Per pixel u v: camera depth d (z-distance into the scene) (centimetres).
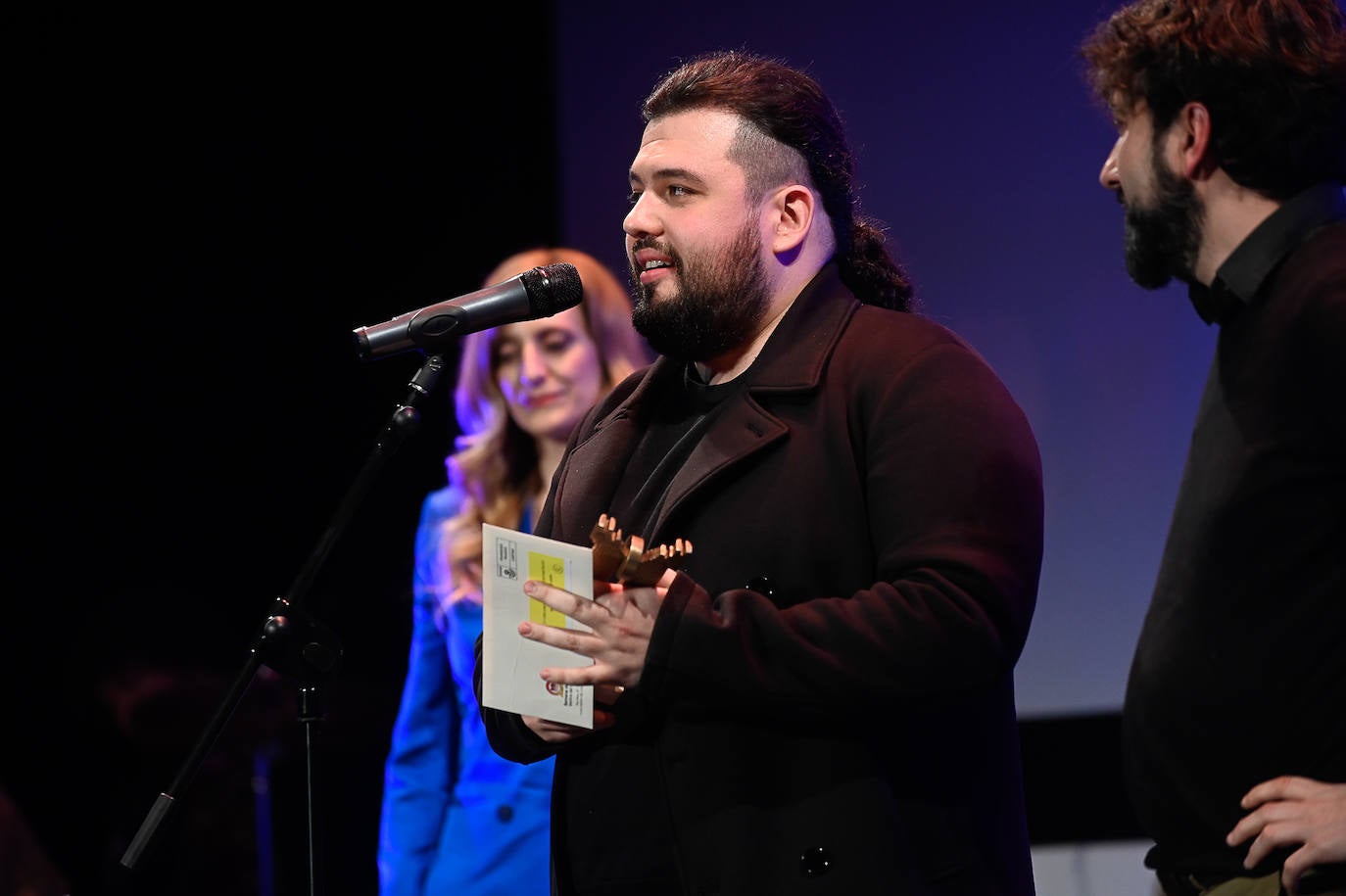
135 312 1781
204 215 1777
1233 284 609
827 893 621
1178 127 622
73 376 1778
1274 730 573
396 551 1706
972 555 630
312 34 1773
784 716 641
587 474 755
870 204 1540
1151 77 626
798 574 668
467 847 1056
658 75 1664
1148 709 616
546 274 771
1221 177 617
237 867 1464
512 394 1128
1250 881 579
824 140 757
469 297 766
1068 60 1482
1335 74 600
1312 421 570
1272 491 577
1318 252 589
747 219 730
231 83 1777
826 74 1571
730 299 728
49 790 1748
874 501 664
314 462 1753
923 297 1518
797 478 679
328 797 1633
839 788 637
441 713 1103
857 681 618
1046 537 1456
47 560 1758
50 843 1741
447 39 1748
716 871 636
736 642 621
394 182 1758
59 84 1769
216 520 1761
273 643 736
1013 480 655
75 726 1752
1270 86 601
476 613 1089
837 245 770
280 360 1766
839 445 684
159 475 1769
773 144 739
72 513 1764
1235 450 591
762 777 647
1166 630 612
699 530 688
